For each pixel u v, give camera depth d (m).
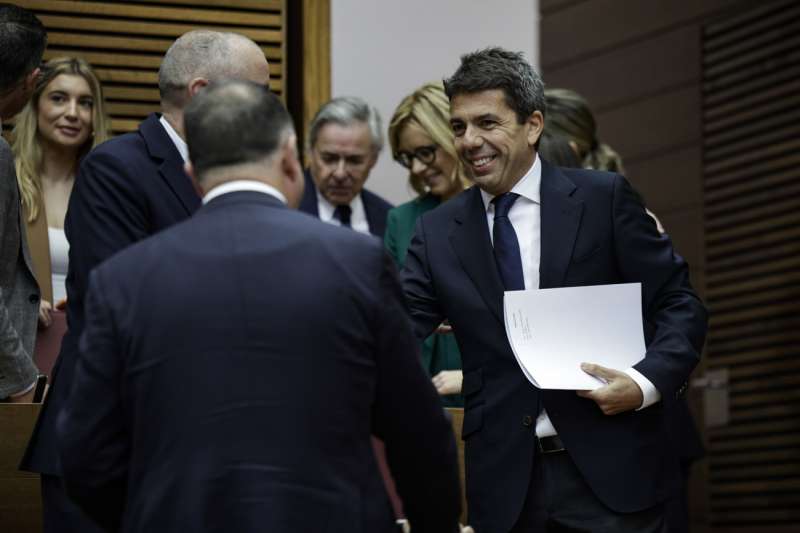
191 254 6.25
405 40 16.00
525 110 8.66
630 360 8.36
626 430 8.35
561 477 8.38
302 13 15.45
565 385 8.15
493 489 8.40
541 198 8.71
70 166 12.25
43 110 12.06
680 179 20.86
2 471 8.95
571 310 8.41
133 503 6.02
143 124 8.41
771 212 19.73
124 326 6.18
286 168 6.61
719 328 20.47
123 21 14.40
